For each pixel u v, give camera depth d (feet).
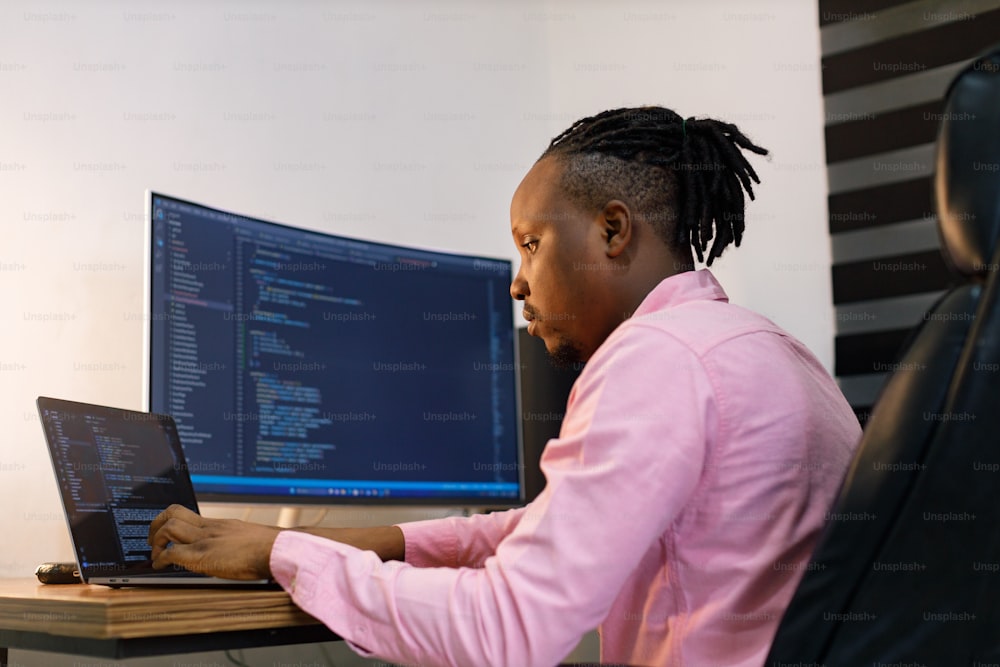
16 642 3.02
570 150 3.61
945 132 2.30
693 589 2.96
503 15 8.40
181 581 3.32
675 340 2.99
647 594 3.04
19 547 5.15
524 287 3.69
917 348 2.27
